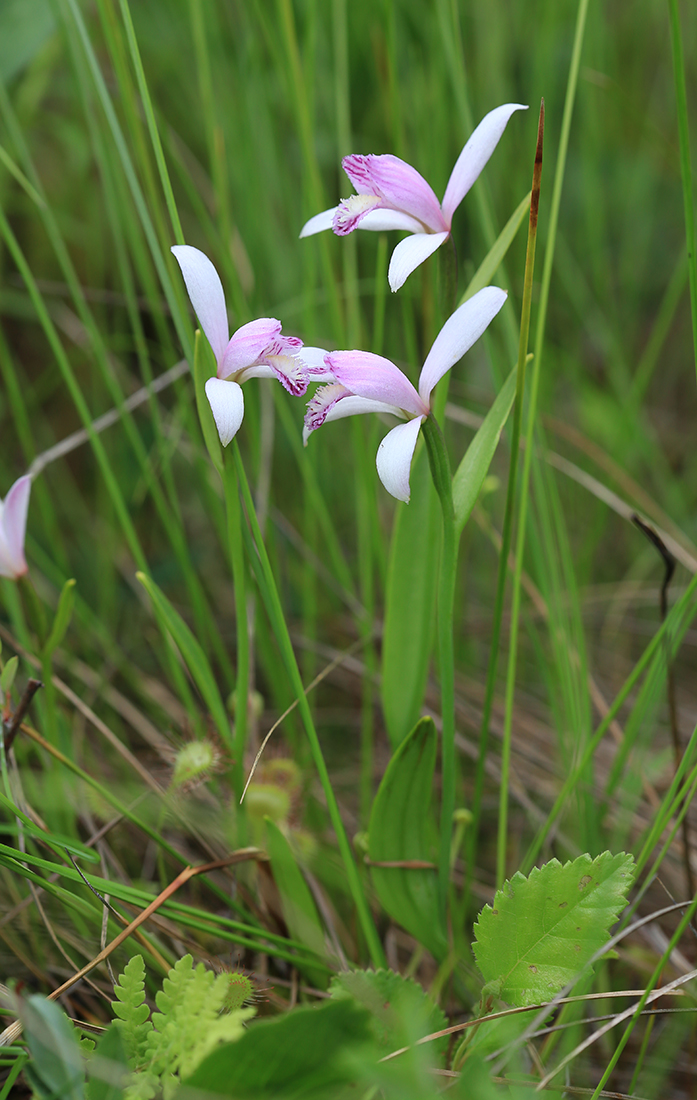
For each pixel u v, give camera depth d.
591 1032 0.60
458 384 0.76
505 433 0.70
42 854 0.60
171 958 0.58
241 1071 0.53
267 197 0.74
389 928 0.61
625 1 0.98
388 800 0.58
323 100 0.81
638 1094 0.58
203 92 0.66
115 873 0.61
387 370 0.55
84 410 0.62
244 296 0.68
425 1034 0.55
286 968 0.60
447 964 0.59
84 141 0.78
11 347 0.95
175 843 0.63
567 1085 0.57
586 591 0.78
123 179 0.68
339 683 0.73
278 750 0.61
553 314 0.92
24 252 0.89
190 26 0.74
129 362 0.90
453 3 0.62
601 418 0.84
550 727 0.69
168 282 0.59
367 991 0.56
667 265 1.02
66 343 0.93
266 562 0.57
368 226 0.56
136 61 0.57
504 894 0.56
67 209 0.90
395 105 0.65
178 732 0.61
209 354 0.56
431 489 0.58
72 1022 0.56
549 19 0.78
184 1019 0.54
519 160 0.81
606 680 0.75
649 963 0.61
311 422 0.55
